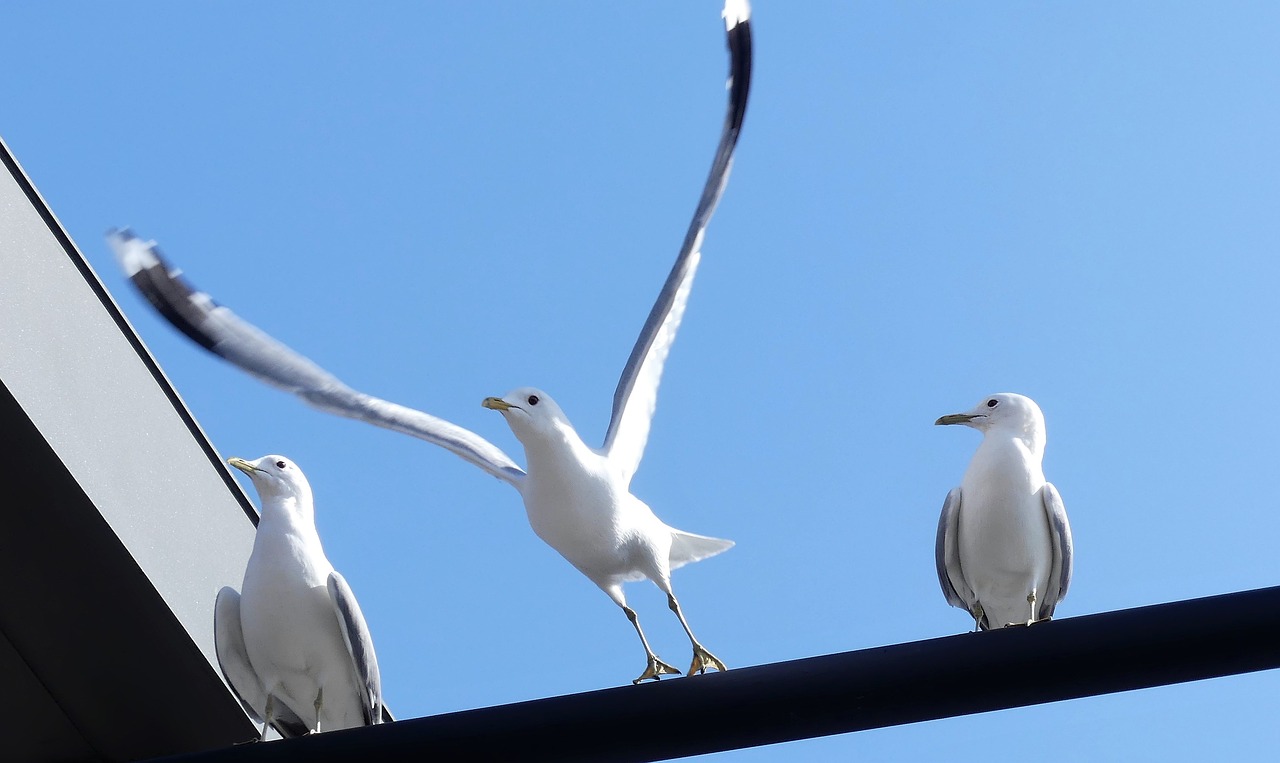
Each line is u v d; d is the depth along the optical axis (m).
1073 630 6.54
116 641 9.17
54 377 8.71
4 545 8.76
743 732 6.80
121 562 8.84
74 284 9.17
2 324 8.52
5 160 9.07
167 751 9.73
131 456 9.09
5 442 8.49
